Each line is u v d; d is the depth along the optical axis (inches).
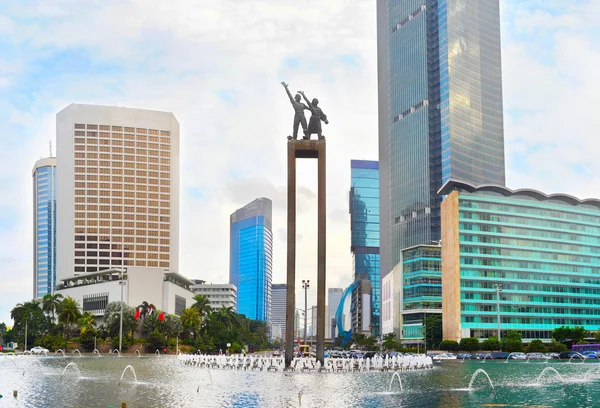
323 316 3304.6
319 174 3297.2
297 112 3346.5
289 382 2524.6
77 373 3100.4
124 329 7160.4
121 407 1619.1
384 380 2664.9
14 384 2429.9
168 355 6702.8
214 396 1950.1
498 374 3265.3
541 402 1838.1
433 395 2022.6
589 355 5954.7
